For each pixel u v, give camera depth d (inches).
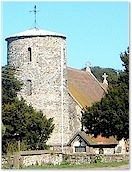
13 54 2448.3
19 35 2429.9
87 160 1836.9
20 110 1979.6
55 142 2393.0
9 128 1920.5
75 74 2933.1
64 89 2468.0
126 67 1940.2
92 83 3088.1
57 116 2423.7
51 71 2417.6
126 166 1544.0
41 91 2405.3
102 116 1920.5
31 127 1985.7
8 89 2276.1
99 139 2426.2
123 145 2486.5
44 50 2412.6
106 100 1913.1
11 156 1667.1
